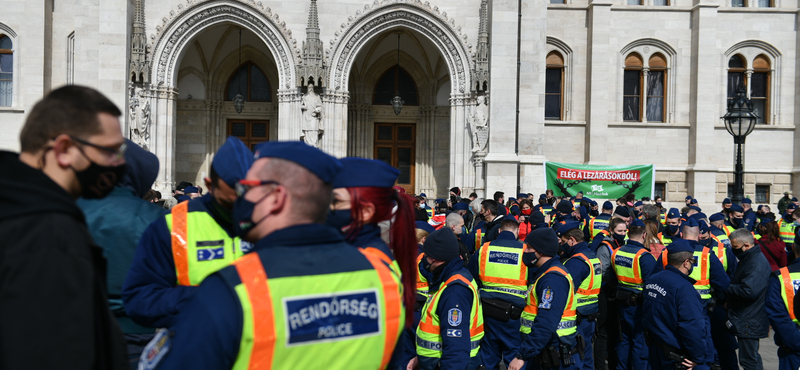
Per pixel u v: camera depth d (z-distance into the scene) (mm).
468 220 15750
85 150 2338
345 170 3760
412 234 4012
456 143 25234
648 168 26484
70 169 2361
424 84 29812
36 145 2311
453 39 24906
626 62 29328
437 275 5805
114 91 23375
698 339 6785
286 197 2410
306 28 24359
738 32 29188
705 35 28359
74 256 2033
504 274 7398
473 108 24875
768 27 29172
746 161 29312
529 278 9008
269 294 2199
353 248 2652
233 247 3910
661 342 7195
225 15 24469
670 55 29109
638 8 28938
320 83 24344
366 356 2416
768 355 11094
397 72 30078
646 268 8586
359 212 3725
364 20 24641
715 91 29078
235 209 2520
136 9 23797
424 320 5777
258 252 2354
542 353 6848
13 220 2006
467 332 5383
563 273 6602
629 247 9008
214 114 29094
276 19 24312
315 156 2455
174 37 24219
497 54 24438
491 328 7340
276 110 29516
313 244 2451
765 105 29734
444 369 5277
